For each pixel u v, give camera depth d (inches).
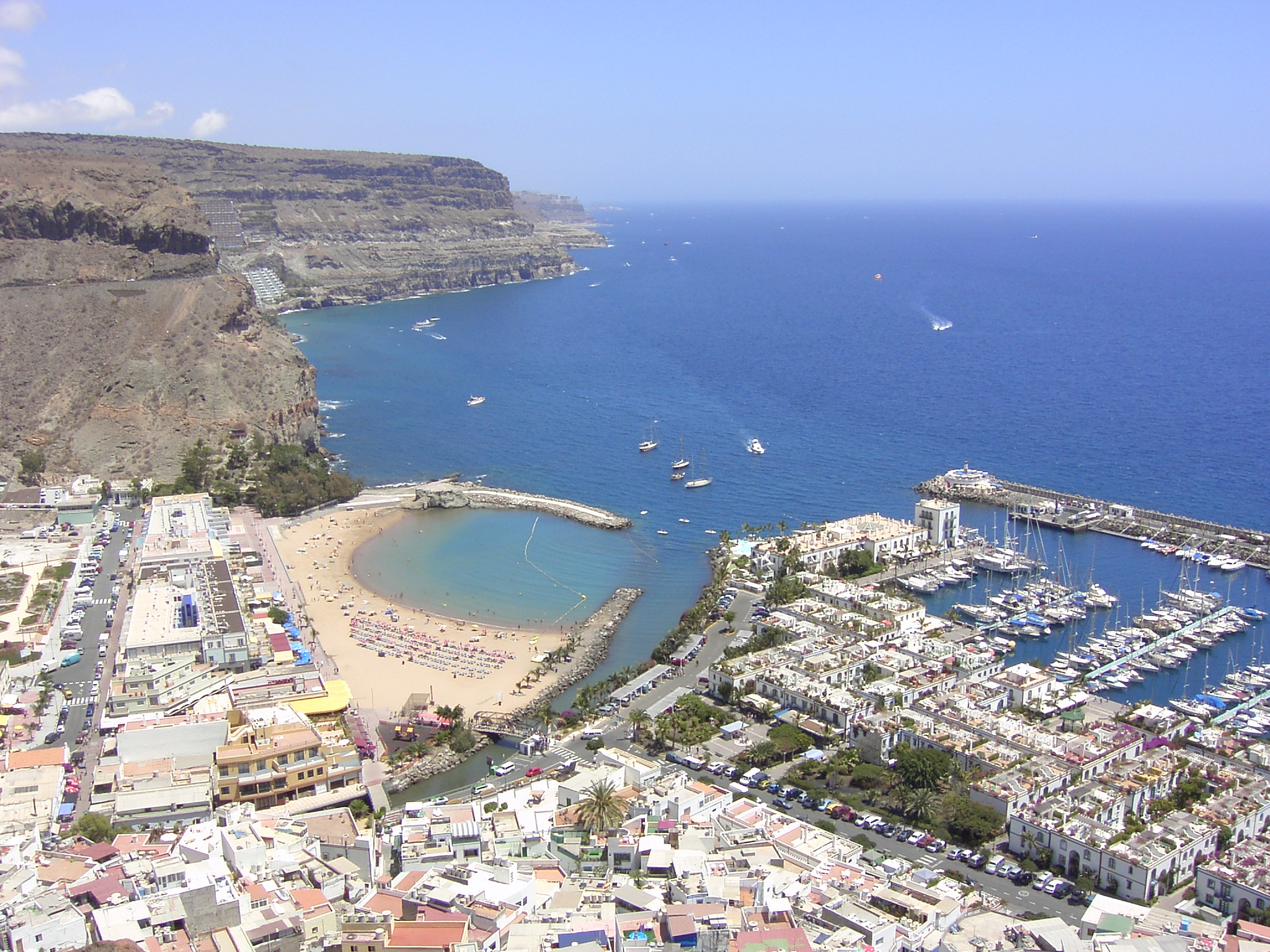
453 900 7273.6
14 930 6441.9
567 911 7229.3
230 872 7628.0
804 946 6658.5
